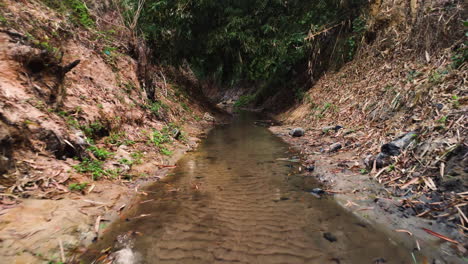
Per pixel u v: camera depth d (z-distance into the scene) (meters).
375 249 2.06
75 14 6.89
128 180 3.54
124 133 4.97
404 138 3.64
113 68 6.48
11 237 1.90
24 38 3.74
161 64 11.43
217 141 6.71
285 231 2.37
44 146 3.04
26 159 2.79
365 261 1.92
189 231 2.38
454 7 5.52
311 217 2.62
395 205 2.68
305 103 10.36
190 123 8.91
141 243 2.17
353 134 5.45
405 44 6.74
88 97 4.79
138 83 7.19
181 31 10.54
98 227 2.34
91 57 5.86
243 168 4.33
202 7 10.19
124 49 7.57
